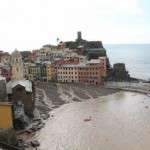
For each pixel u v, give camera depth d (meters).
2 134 109.19
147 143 120.00
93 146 118.31
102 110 177.25
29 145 117.88
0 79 156.50
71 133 134.62
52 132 136.00
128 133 133.00
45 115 163.88
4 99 155.75
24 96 155.88
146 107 183.38
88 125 146.38
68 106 188.88
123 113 169.12
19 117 137.12
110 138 127.00
